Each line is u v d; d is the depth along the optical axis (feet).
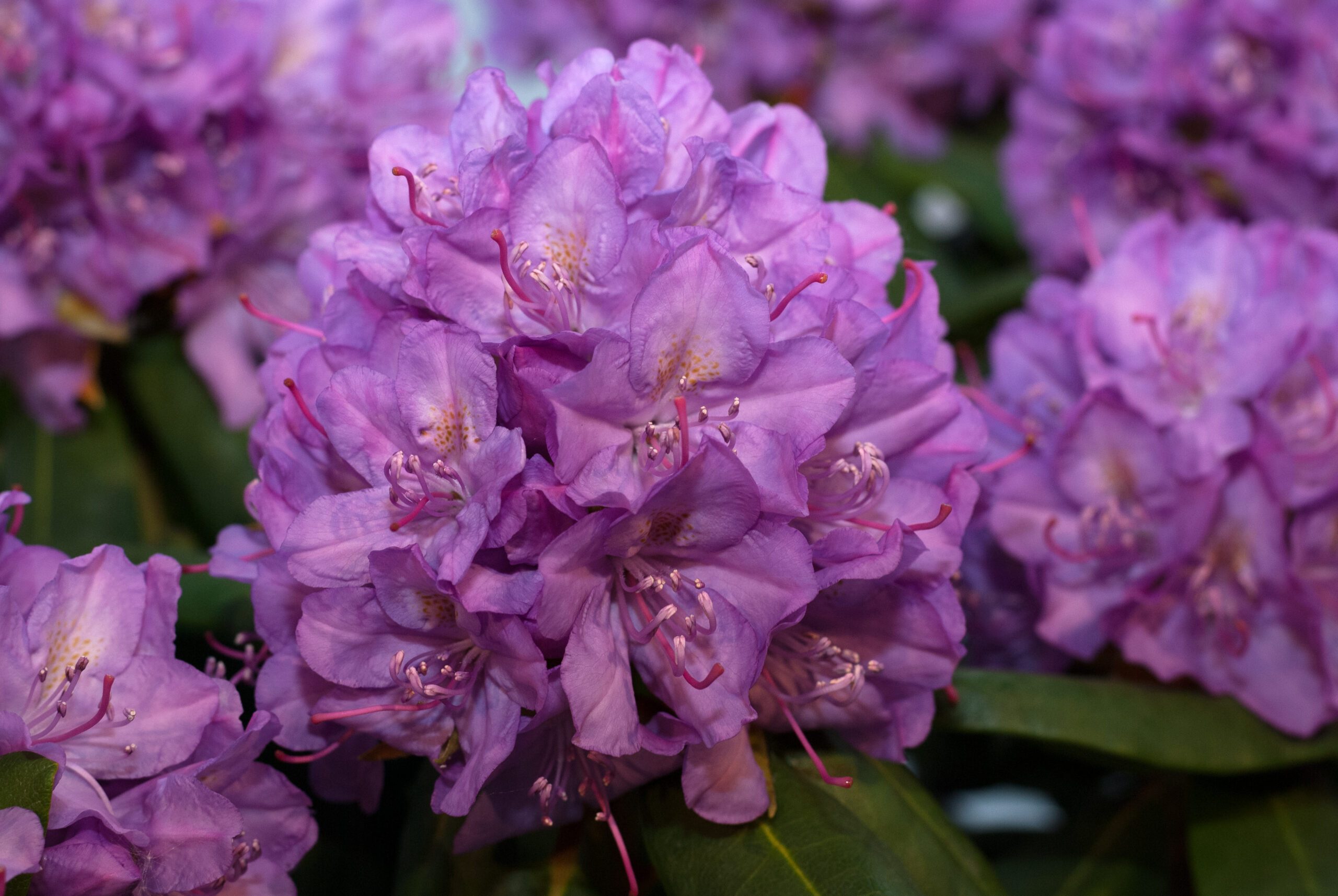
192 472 2.74
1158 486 2.38
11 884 1.95
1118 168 2.97
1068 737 2.32
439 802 2.05
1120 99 2.97
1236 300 2.49
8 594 2.03
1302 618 2.39
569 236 2.04
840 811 2.13
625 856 2.06
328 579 2.01
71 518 2.72
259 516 2.08
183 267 2.65
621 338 1.96
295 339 2.15
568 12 3.51
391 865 2.42
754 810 2.07
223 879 2.07
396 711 2.06
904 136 3.67
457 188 2.10
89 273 2.63
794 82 3.49
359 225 2.14
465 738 2.04
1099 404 2.39
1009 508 2.45
